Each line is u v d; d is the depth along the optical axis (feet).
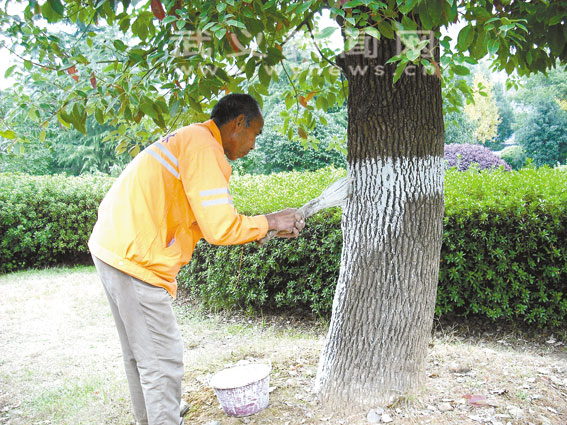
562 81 79.41
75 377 11.84
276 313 16.65
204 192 6.48
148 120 9.61
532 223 12.66
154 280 6.55
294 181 20.01
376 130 7.65
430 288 8.04
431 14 5.38
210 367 10.78
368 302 7.91
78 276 24.41
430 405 7.85
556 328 13.44
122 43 6.74
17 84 7.59
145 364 6.72
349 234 8.16
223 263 16.78
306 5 5.48
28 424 9.30
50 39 6.95
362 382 7.97
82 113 7.04
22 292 21.42
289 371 9.86
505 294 13.23
